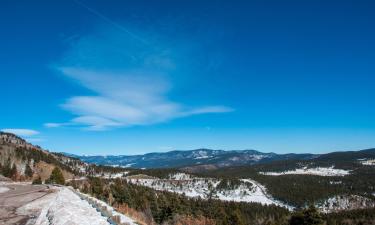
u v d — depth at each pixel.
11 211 28.48
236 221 113.31
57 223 19.84
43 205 31.73
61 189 58.91
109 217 23.48
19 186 72.06
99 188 85.81
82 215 22.44
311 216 76.75
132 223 24.11
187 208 114.94
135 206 86.81
